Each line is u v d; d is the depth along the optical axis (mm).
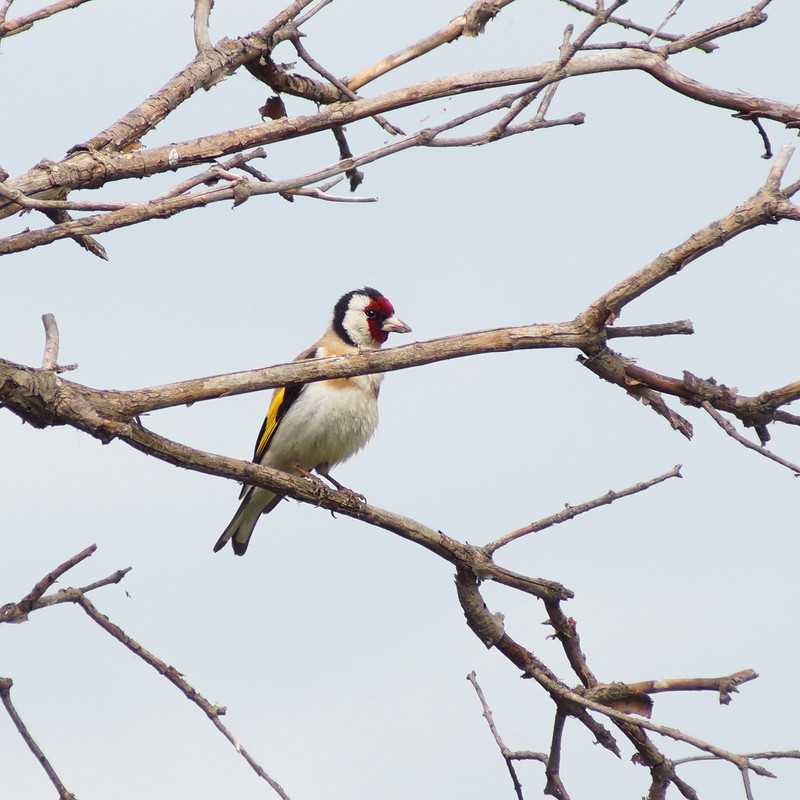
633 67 8664
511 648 8461
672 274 7613
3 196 6477
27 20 7289
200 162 8016
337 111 8281
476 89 8461
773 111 8664
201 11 8625
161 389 7242
